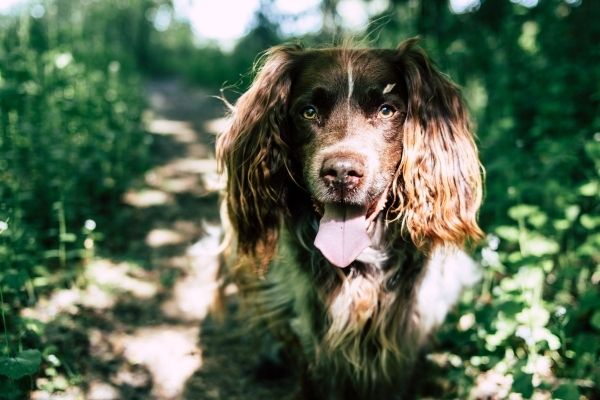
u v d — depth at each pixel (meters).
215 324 0.72
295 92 0.52
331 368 0.57
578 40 1.02
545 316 0.54
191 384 0.61
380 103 0.50
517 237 0.62
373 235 0.52
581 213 0.75
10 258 0.62
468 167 0.52
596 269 0.69
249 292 0.60
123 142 1.18
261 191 0.52
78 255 0.78
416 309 0.54
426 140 0.50
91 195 0.97
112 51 2.10
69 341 0.62
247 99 0.54
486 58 1.20
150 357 0.64
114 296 0.73
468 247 0.60
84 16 2.13
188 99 2.64
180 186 1.16
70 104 1.02
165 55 4.61
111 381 0.59
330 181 0.46
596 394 0.53
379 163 0.49
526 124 0.96
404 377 0.57
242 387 0.62
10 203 0.69
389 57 0.52
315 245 0.48
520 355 0.58
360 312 0.52
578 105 0.91
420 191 0.50
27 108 0.90
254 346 0.68
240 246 0.55
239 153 0.53
